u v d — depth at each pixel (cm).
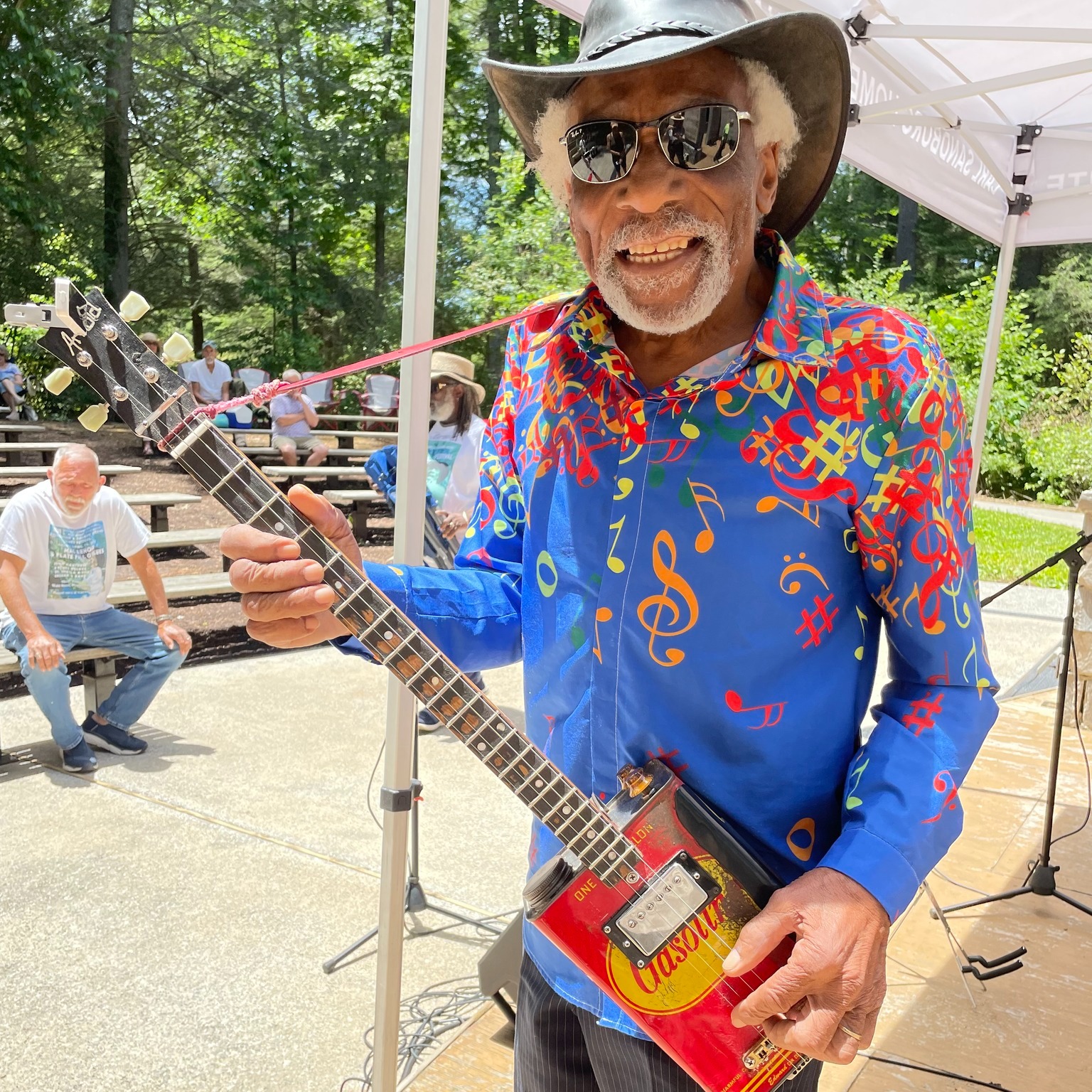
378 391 1293
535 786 107
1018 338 1499
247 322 1382
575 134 105
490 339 1266
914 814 98
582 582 112
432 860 331
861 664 109
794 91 112
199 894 303
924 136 398
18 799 367
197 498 682
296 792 379
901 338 102
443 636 124
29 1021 241
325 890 307
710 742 107
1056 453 1468
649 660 107
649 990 105
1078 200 462
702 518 105
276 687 512
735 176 103
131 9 1219
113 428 1046
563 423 116
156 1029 239
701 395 105
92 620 403
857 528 104
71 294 97
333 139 1372
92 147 1211
